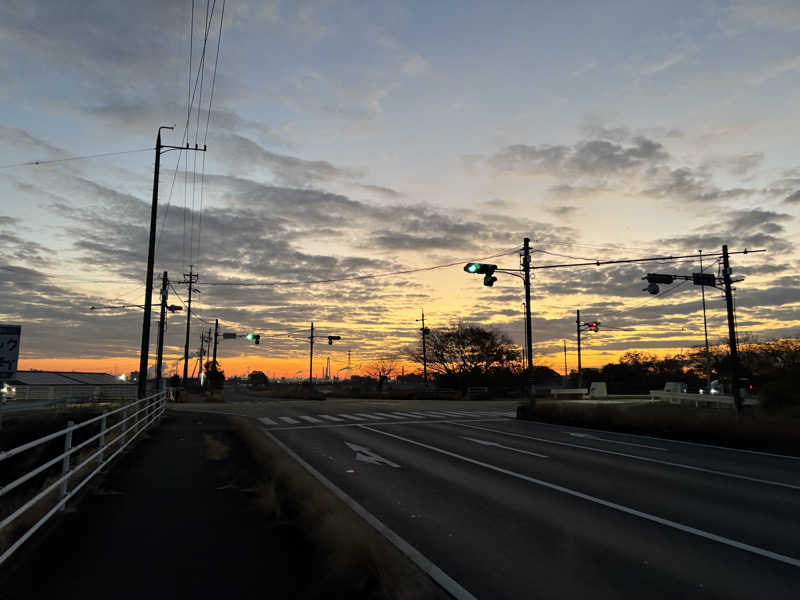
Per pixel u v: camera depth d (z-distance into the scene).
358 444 15.41
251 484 9.12
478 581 5.12
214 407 34.53
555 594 4.83
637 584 5.08
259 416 25.81
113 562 5.30
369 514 7.60
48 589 4.62
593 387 58.34
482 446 15.06
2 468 14.12
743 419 17.12
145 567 5.16
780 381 23.89
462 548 6.14
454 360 65.94
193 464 11.21
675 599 4.73
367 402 44.09
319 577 4.87
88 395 34.84
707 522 7.23
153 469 10.61
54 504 7.53
